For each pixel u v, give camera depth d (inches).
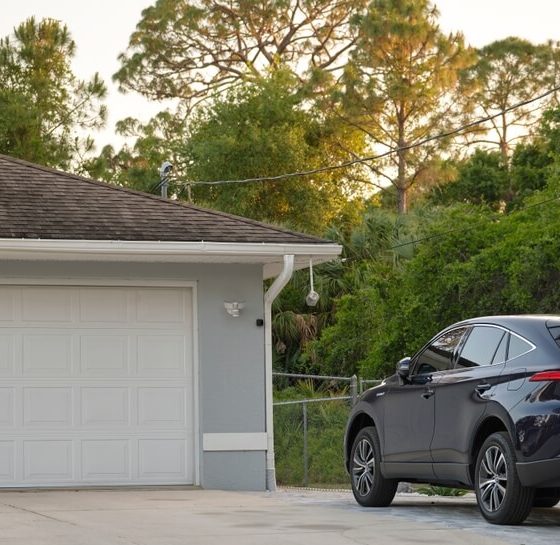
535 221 1282.0
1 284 624.4
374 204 2218.3
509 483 434.6
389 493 527.8
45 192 661.3
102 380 634.8
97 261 634.8
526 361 442.0
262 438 649.6
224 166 2043.6
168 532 416.8
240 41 2468.0
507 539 403.2
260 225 652.7
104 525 436.1
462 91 2183.8
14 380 624.1
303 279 1557.6
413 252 1517.0
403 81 2129.7
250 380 650.8
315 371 1489.9
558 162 1449.3
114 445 633.6
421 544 388.8
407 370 510.9
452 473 473.1
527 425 426.9
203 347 646.5
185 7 2427.4
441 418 479.8
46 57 2114.9
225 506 519.8
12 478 620.4
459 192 2293.3
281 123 2117.4
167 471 639.8
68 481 626.2
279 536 406.9
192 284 648.4
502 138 2423.7
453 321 1270.9
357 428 559.8
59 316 631.8
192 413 645.3
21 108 2036.2
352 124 2143.2
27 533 409.7
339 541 394.6
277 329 1533.0
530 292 1194.6
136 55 2428.6
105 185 685.9
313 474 946.7
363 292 1429.6
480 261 1233.4
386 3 2144.4
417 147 2158.0
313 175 2119.8
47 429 625.9
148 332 642.8
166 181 1190.3
